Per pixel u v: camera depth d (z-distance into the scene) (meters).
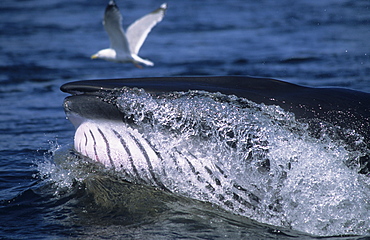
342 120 21.66
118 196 22.88
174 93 22.33
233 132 21.67
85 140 22.83
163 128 21.94
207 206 22.36
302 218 21.14
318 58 60.41
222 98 22.23
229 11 107.12
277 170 21.33
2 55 68.25
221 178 21.89
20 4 125.31
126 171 22.70
